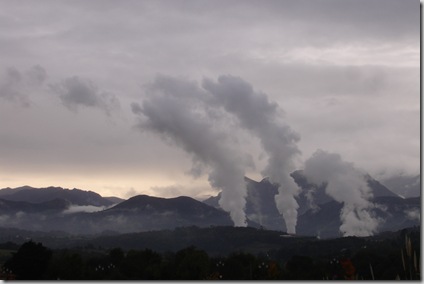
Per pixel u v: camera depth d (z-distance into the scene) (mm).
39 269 124812
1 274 120500
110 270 137750
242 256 146875
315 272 117000
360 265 79875
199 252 139000
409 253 18234
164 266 135500
